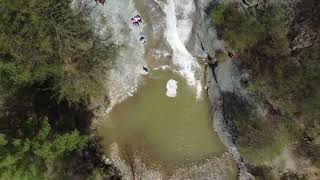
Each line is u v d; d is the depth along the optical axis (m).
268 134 29.80
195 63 32.50
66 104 32.66
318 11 26.64
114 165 33.03
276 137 29.58
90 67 31.61
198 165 32.81
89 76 31.67
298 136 28.83
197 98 33.00
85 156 32.72
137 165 32.94
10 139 26.81
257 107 29.83
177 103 33.03
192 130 33.16
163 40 32.09
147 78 32.78
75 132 29.17
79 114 32.97
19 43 28.36
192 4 30.67
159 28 31.89
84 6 31.12
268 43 28.25
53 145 28.31
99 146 33.22
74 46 30.67
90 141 33.22
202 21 30.62
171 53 32.31
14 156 25.88
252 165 31.25
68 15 29.80
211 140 33.22
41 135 27.81
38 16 28.62
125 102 33.03
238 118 30.97
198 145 33.12
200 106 33.06
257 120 30.02
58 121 32.06
